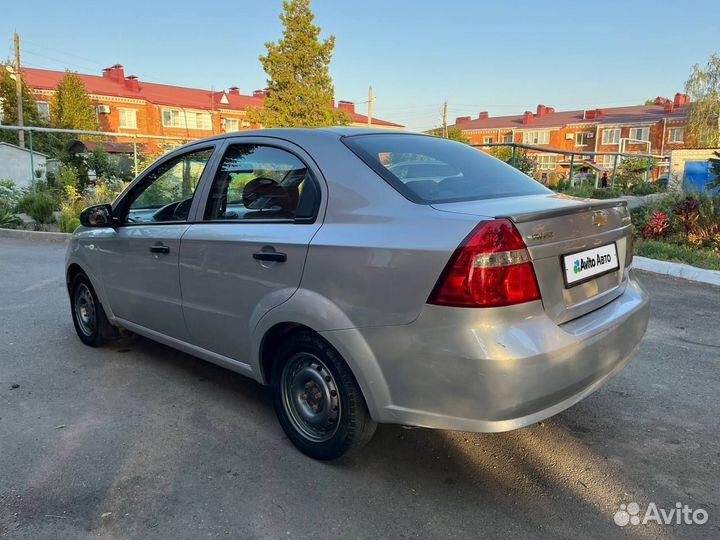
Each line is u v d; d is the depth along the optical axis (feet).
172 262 11.66
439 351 7.39
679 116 176.14
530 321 7.48
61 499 8.49
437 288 7.35
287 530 7.80
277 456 9.77
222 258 10.39
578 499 8.50
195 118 173.17
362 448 9.73
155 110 163.53
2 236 42.29
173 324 12.12
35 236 40.93
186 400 12.12
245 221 10.30
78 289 15.64
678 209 29.66
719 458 9.64
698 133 118.01
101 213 13.37
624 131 188.96
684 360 14.16
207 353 11.48
